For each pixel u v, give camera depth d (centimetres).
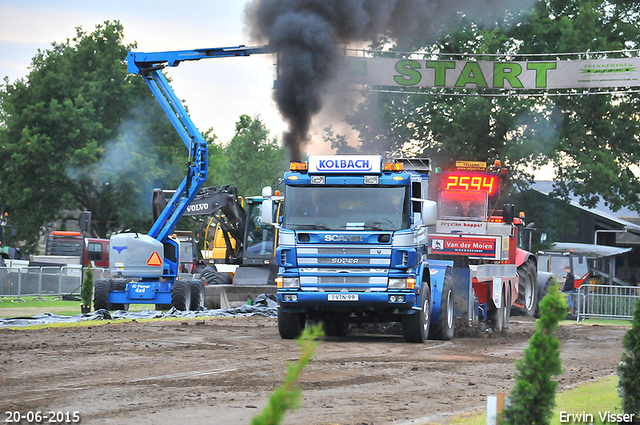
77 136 12138
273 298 5150
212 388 1733
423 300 3123
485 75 6053
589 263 9681
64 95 12419
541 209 7925
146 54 4938
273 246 5478
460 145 7675
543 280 5731
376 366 2239
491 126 7712
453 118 7719
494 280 3834
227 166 15588
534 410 952
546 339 966
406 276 2941
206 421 1358
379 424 1365
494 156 7719
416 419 1414
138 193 12356
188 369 2055
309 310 3031
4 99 12875
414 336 3081
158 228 4822
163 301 4747
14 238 11069
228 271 5888
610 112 7756
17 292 6275
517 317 5694
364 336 3509
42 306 5384
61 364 2111
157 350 2512
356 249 2953
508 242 4028
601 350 3048
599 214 9962
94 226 12744
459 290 3612
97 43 12700
